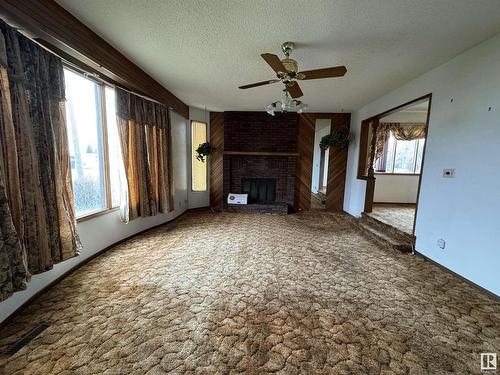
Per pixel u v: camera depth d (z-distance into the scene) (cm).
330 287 243
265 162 606
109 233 330
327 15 198
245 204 579
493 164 227
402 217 454
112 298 217
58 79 221
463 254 258
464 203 258
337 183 602
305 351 161
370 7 186
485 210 234
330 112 580
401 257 321
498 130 222
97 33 236
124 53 280
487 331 182
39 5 178
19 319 187
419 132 622
